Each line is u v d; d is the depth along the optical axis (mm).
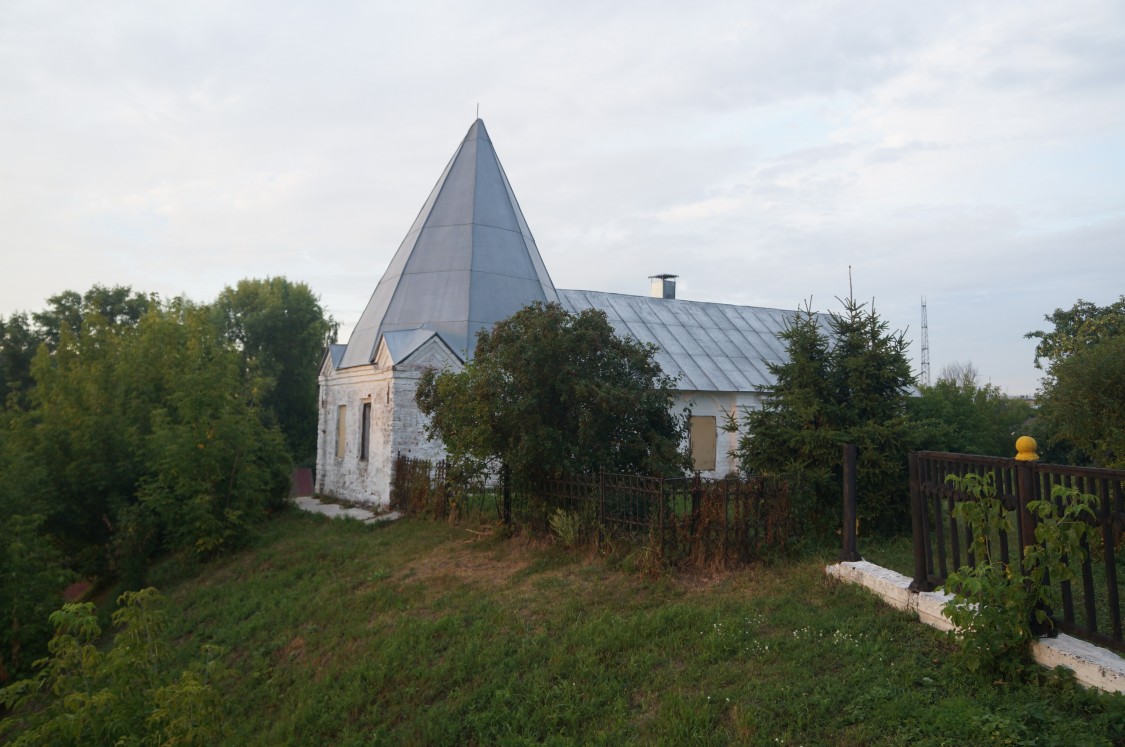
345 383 21375
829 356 11336
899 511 10516
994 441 22766
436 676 7363
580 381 10609
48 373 20391
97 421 18188
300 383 42812
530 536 11312
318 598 11047
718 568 8805
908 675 5578
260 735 7656
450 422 11516
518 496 11781
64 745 6328
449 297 19688
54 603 14328
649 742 5426
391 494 17219
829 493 10398
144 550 16078
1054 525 5246
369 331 20625
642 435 11336
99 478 17781
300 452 41688
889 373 10695
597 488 10219
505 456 11055
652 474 10844
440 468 14891
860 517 10375
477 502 14109
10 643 13625
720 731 5316
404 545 12930
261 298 43188
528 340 10938
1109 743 4332
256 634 10711
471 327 19094
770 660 6250
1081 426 10656
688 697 5906
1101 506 5133
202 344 21359
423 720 6668
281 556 14383
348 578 11617
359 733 7000
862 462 10328
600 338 11328
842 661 6039
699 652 6645
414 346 17922
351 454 20484
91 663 6547
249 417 18625
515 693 6680
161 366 20359
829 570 8109
